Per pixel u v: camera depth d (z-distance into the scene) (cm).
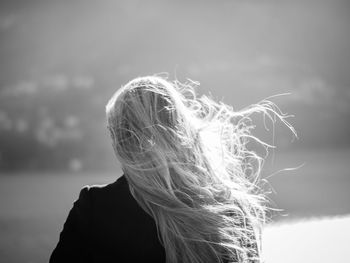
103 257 166
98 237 166
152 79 179
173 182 169
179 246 164
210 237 166
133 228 166
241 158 192
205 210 165
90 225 168
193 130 175
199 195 168
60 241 168
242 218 172
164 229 164
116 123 173
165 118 172
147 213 167
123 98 175
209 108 194
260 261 175
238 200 175
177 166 168
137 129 170
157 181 166
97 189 171
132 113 172
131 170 167
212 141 180
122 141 171
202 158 174
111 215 167
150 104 172
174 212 164
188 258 164
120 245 165
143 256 165
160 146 168
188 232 164
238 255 168
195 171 171
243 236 170
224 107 196
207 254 165
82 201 170
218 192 172
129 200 169
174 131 171
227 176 177
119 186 171
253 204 177
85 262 168
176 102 175
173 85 190
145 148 168
